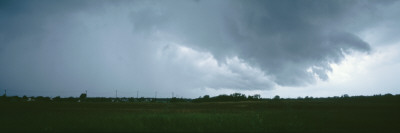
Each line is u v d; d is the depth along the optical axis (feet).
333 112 77.00
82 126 53.16
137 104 136.87
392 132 49.03
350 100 121.80
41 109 104.83
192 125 54.54
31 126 54.13
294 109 93.45
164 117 62.75
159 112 87.45
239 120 60.44
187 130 49.65
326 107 96.22
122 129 49.75
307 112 77.92
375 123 58.03
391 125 55.72
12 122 59.77
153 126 53.52
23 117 70.38
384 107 87.66
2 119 65.46
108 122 57.57
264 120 61.93
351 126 55.06
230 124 55.83
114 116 68.74
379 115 69.21
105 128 50.65
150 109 105.09
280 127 53.57
